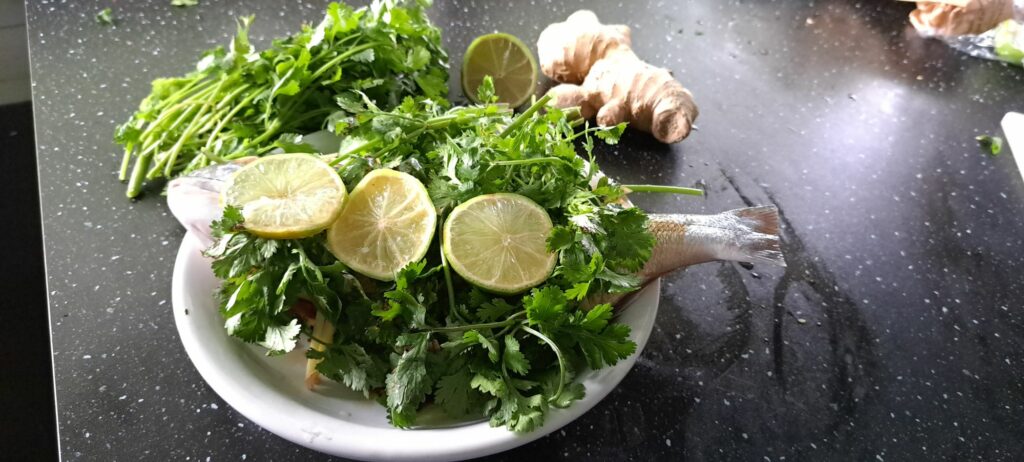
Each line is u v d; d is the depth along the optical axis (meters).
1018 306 0.31
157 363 0.26
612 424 0.25
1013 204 0.35
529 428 0.20
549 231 0.23
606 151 0.36
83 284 0.28
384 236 0.23
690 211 0.33
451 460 0.20
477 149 0.24
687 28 0.44
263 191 0.23
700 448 0.25
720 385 0.27
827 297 0.30
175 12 0.41
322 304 0.22
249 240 0.22
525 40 0.41
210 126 0.33
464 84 0.36
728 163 0.36
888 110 0.40
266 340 0.22
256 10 0.42
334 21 0.32
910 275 0.32
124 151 0.33
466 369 0.22
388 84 0.33
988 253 0.33
